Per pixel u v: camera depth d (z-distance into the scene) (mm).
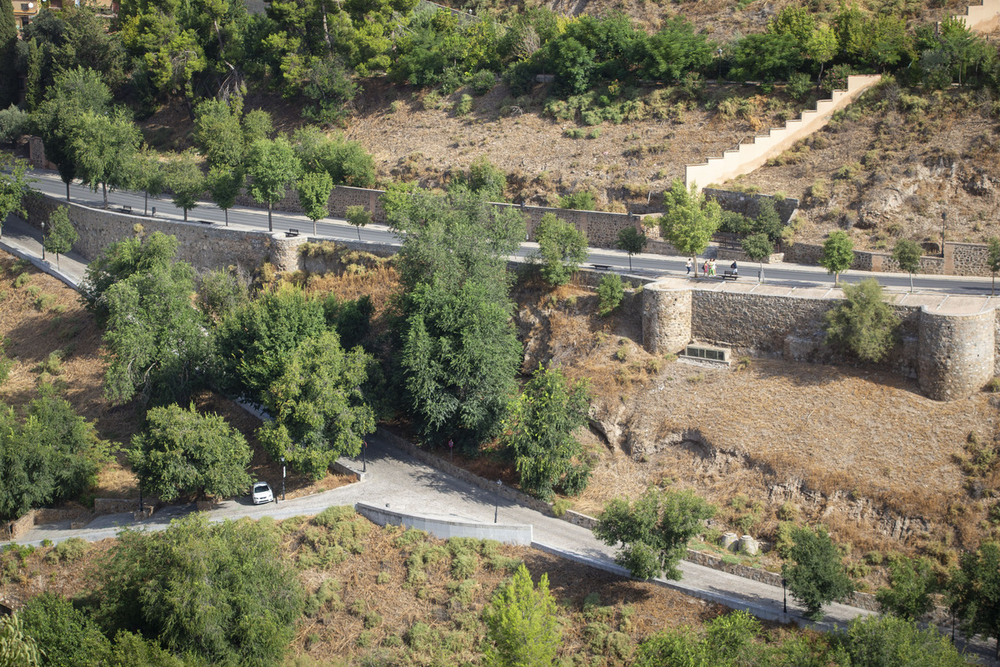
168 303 78562
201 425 67812
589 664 54406
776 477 63375
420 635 57562
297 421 69250
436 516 65875
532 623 49812
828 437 64125
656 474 67062
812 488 62094
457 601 59500
